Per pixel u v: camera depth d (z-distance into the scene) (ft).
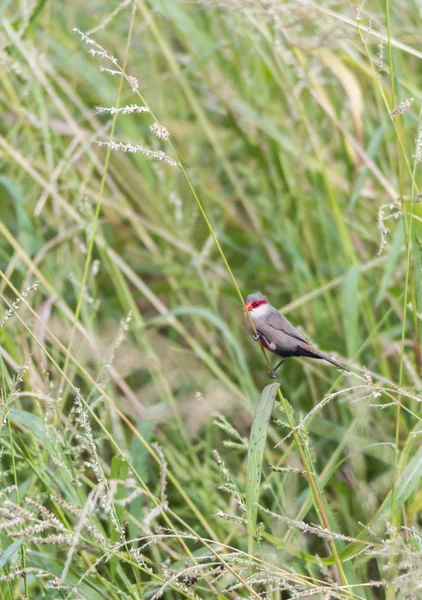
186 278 41.27
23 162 35.83
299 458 30.81
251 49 41.45
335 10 38.78
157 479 31.53
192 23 38.83
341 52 37.63
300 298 35.06
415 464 22.53
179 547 28.17
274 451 33.04
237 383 37.29
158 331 43.65
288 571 22.40
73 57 42.52
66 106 44.73
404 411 31.12
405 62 41.52
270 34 36.35
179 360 35.99
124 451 29.40
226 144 46.70
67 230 37.86
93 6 47.55
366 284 38.63
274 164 41.55
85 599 21.68
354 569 24.25
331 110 34.99
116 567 22.36
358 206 38.42
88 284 37.58
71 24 46.88
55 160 41.55
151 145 44.39
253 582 19.81
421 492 24.16
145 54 47.03
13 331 32.94
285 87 39.50
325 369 34.91
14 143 41.42
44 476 24.85
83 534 23.13
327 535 19.57
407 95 36.91
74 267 37.40
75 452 24.17
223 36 43.47
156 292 41.06
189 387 35.24
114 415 30.35
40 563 22.80
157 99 45.37
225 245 44.65
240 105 40.14
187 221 43.37
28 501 20.57
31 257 38.93
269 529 27.71
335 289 38.83
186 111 47.19
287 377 37.27
